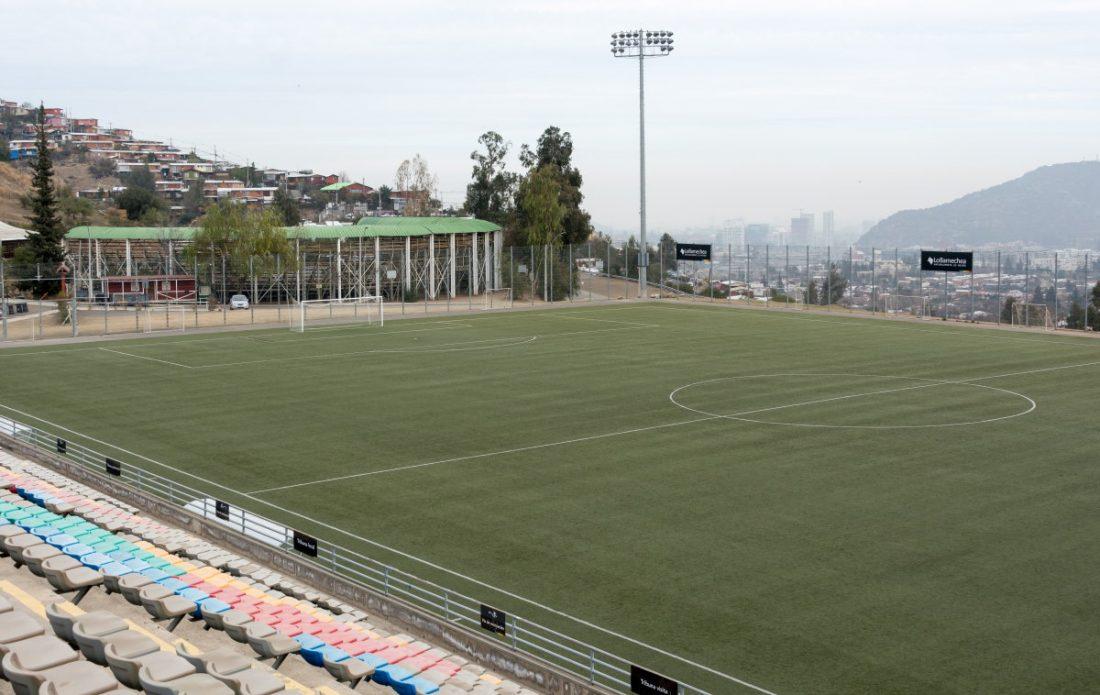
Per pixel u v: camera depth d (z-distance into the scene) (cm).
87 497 3309
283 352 6781
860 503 3359
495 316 9050
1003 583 2686
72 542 2698
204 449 4141
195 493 3462
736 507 3331
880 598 2594
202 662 1850
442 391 5334
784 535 3062
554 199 12144
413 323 8500
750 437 4256
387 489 3575
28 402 5097
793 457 3941
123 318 8944
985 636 2373
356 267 11062
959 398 5047
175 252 10856
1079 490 3491
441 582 2736
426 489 3569
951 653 2291
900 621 2458
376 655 2158
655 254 11825
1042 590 2639
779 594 2628
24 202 15775
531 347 6988
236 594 2430
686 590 2664
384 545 3017
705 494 3475
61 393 5331
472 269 11700
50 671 1705
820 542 3003
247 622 2162
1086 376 5703
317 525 3197
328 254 10869
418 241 11269
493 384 5528
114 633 1927
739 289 10462
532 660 2138
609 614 2527
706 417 4641
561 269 10725
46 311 9656
